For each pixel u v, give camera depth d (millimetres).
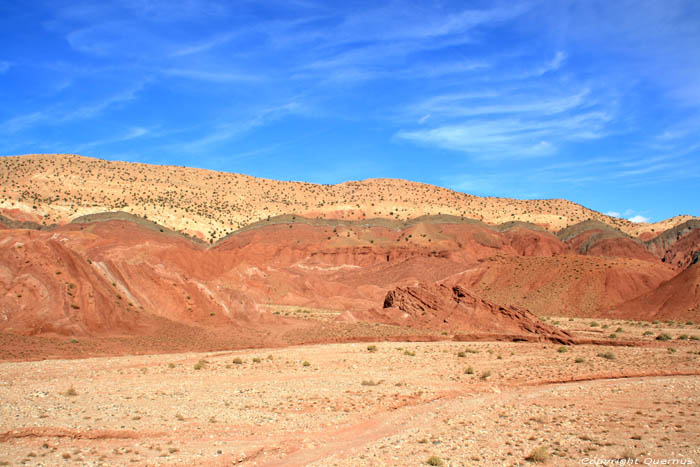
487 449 23047
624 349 58531
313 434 26375
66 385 36906
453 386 38469
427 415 29984
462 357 52031
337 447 24281
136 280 71125
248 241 179000
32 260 61469
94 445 24156
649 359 50500
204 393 35188
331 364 47594
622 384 38406
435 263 151875
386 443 24375
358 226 196125
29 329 54906
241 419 28688
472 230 193375
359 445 24484
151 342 58219
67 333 56250
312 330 71312
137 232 165375
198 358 50812
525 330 73375
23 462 21500
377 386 38188
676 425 26641
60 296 59438
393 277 145625
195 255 115750
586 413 29594
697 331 81750
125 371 43000
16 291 57812
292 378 41156
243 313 76562
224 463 21922
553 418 28516
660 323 97375
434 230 190625
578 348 59562
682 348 59469
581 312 115688
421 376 42219
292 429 27141
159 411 29922
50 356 48312
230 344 60594
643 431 25656
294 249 172125
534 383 39562
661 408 30578
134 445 24125
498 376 42250
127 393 34750
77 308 59469
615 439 24359
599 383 39531
